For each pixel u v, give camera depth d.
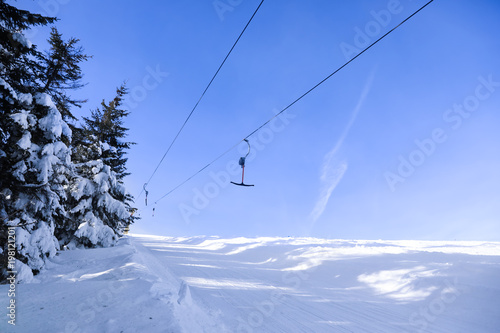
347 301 7.89
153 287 5.56
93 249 14.27
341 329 5.50
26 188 8.54
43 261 9.76
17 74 8.23
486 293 6.66
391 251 13.78
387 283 9.30
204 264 15.06
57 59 11.46
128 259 10.32
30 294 5.34
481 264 8.76
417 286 8.27
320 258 14.03
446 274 8.47
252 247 22.05
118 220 17.83
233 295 7.92
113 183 17.72
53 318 4.10
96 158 17.30
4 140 7.95
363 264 11.62
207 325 4.87
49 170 9.60
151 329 3.73
